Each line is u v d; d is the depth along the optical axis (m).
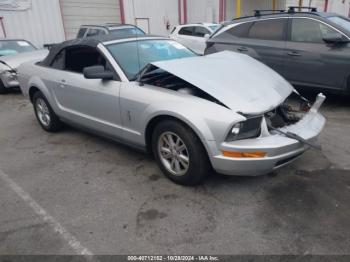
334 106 5.61
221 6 17.09
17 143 4.57
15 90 8.25
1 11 11.54
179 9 16.84
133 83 3.36
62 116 4.46
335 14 5.77
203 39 10.42
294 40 5.55
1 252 2.40
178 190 3.09
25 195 3.16
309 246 2.31
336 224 2.53
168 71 3.06
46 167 3.74
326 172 3.32
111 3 14.54
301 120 3.16
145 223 2.64
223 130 2.65
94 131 4.04
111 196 3.06
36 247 2.44
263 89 3.06
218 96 2.79
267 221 2.59
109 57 3.62
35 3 12.29
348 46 5.01
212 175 3.31
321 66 5.27
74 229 2.61
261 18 5.97
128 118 3.39
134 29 10.69
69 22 13.56
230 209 2.77
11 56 7.98
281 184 3.12
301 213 2.68
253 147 2.63
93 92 3.71
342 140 4.13
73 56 4.15
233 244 2.37
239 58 3.79
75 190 3.21
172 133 3.00
